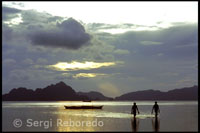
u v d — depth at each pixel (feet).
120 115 172.86
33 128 95.30
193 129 86.48
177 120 122.72
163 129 87.10
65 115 177.37
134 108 135.23
